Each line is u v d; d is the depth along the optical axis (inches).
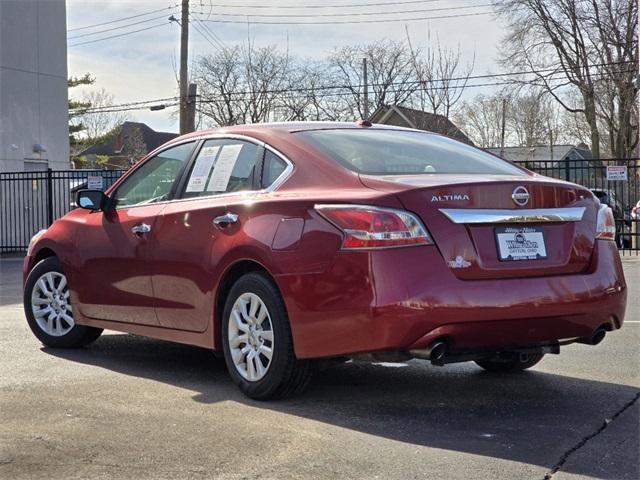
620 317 186.5
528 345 175.6
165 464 144.3
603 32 1432.1
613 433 162.1
